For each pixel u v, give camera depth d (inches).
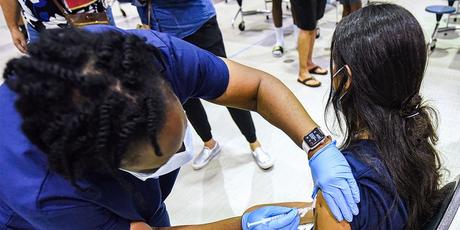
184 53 34.7
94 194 26.4
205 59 36.4
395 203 29.2
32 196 25.4
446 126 88.4
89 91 20.7
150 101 21.9
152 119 21.8
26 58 21.3
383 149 29.9
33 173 25.6
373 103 30.0
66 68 21.0
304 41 112.1
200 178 85.9
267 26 175.5
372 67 28.8
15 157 25.5
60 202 25.9
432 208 32.1
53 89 20.3
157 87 23.1
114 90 21.2
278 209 39.1
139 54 23.4
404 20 28.7
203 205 78.8
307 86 116.0
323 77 120.6
